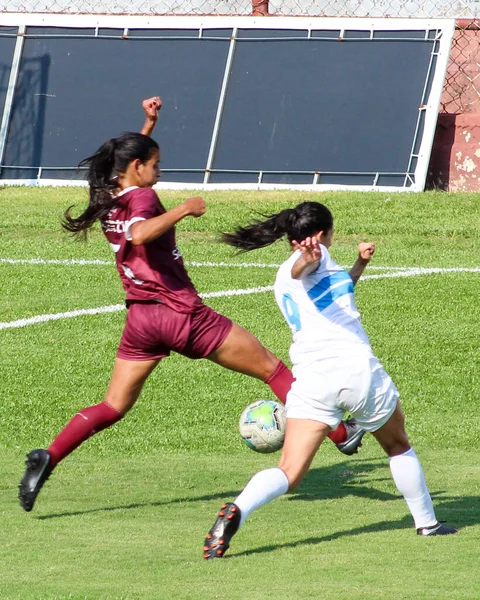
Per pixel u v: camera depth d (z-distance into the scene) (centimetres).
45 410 3059
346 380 1805
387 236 5303
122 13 6994
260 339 3794
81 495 2259
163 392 3225
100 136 6328
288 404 1858
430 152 6047
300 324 1844
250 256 5053
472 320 3994
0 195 6141
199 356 2170
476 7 6706
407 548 1792
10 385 3294
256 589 1540
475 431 2867
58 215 5659
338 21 6328
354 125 6150
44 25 6575
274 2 7019
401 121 6088
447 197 5866
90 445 2733
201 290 4431
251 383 3334
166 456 2650
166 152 6272
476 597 1488
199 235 5344
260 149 6197
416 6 6788
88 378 3378
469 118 6075
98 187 2056
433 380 3359
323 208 1886
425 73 6119
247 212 5616
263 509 2145
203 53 6388
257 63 6341
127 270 2094
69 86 6462
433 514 1908
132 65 6431
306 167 6122
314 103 6222
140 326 2102
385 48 6231
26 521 2025
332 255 4956
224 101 6291
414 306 4166
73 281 4612
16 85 6506
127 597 1495
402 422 1902
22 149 6431
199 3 7094
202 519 2050
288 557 1736
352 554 1753
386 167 6044
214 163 6209
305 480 2420
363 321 3981
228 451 2705
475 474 2456
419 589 1530
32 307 4216
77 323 3997
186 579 1605
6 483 2362
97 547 1814
